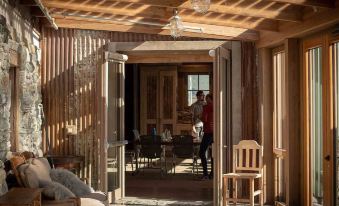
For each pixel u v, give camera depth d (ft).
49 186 20.47
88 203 21.76
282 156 29.12
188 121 57.11
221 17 26.78
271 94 31.07
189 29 29.07
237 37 30.45
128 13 25.53
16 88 24.49
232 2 23.70
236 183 29.63
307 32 25.48
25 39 26.37
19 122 24.75
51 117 32.48
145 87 57.98
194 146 42.68
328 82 24.14
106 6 25.23
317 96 25.89
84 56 32.40
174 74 57.26
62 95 32.48
